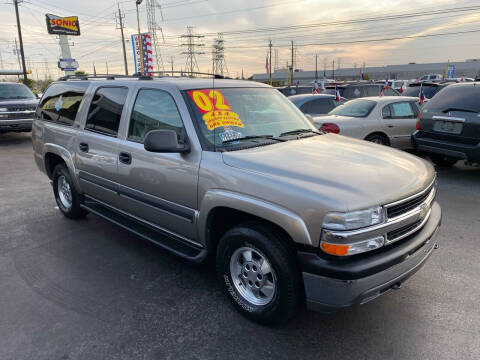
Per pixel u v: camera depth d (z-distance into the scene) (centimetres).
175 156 327
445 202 581
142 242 450
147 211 370
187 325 293
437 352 261
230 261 299
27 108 1222
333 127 770
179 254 338
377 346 268
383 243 248
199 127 320
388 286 253
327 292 242
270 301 279
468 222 498
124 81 401
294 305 266
